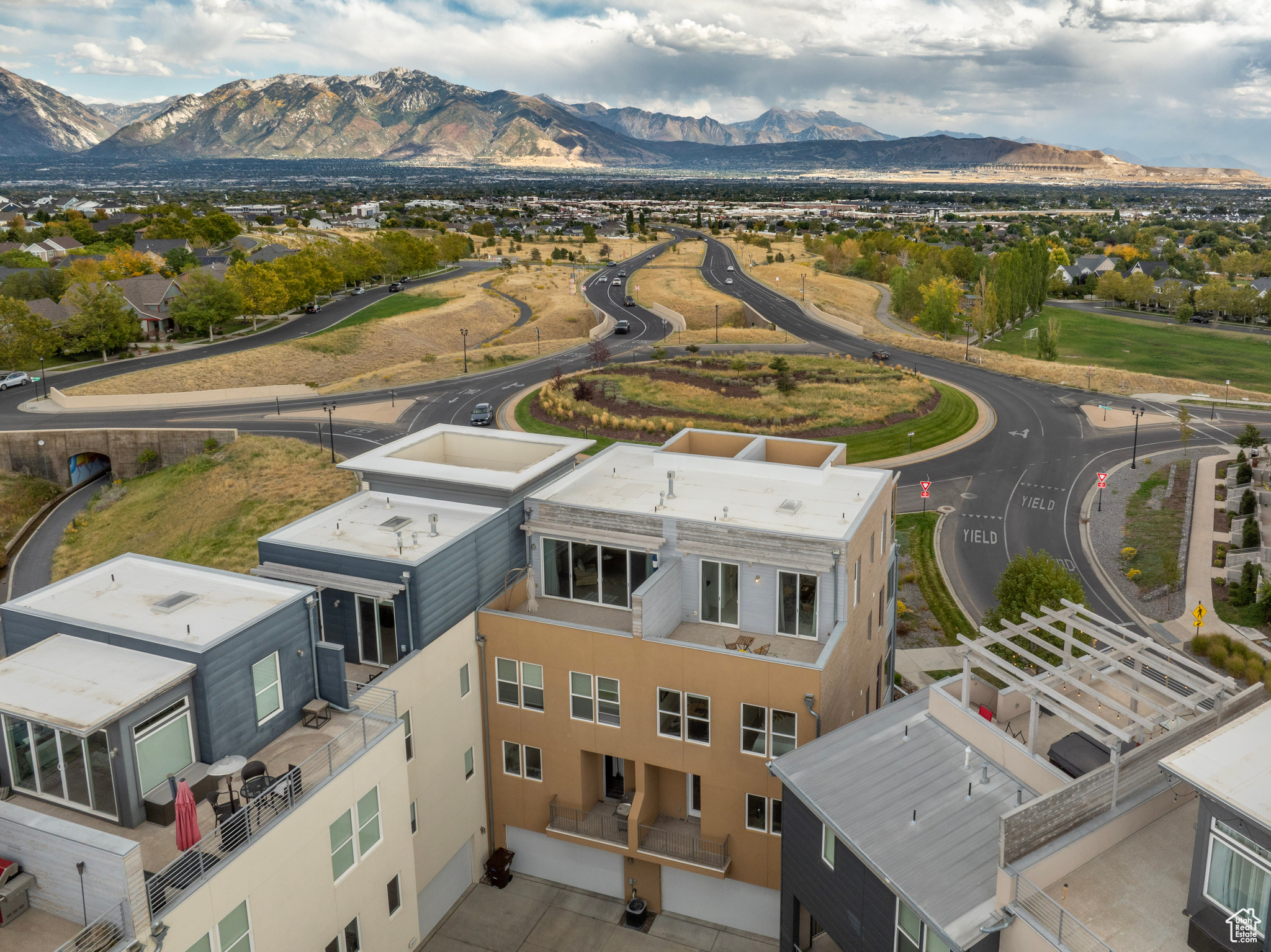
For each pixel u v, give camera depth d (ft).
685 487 101.96
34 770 61.52
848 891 61.11
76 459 259.39
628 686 82.69
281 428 270.87
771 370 332.39
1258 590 160.04
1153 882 53.11
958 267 651.66
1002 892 51.29
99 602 71.61
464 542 84.69
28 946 48.21
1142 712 67.56
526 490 96.63
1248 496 196.75
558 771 88.74
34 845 50.11
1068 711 63.72
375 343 417.49
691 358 355.56
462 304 518.78
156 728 60.59
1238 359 423.23
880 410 286.25
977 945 50.34
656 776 88.07
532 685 87.20
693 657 79.10
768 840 81.61
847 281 620.08
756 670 77.05
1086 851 54.54
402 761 71.36
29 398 310.86
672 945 85.35
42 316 373.81
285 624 69.26
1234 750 48.37
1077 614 71.92
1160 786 58.75
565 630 83.51
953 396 310.24
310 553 82.64
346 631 84.33
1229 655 141.49
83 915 49.85
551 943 85.87
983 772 64.18
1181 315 522.47
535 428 270.26
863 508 90.63
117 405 299.38
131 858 47.65
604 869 90.89
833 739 69.67
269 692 68.49
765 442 117.08
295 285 484.33
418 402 301.43
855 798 62.90
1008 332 487.61
